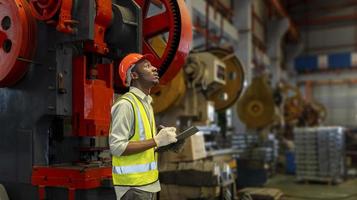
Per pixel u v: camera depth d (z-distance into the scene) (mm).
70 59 2639
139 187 2105
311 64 18250
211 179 4688
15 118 2730
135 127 2115
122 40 2902
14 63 2566
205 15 8539
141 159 2123
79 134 2664
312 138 8172
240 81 7082
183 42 3250
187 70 5859
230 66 7168
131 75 2195
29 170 2666
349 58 17547
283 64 17578
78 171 2506
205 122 6164
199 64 5887
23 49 2570
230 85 7121
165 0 3273
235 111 10281
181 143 2260
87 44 2682
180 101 5840
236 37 10797
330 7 18734
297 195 6750
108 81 2842
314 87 19500
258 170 7289
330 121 18984
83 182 2492
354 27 18234
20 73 2646
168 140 2053
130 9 2979
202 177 4727
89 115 2629
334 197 6570
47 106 2562
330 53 18719
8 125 2773
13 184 2771
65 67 2604
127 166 2100
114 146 2031
